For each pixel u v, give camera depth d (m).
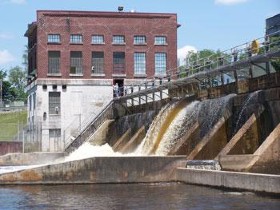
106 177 34.19
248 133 34.94
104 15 72.44
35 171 34.38
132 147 54.84
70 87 71.38
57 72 71.38
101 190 30.61
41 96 70.81
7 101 164.00
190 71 57.62
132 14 73.12
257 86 39.00
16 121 116.25
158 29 73.69
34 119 72.25
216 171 29.53
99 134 68.06
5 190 31.58
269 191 25.09
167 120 49.31
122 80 73.00
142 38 73.44
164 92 61.56
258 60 39.41
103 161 34.22
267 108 35.94
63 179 34.31
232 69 43.88
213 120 41.84
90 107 71.44
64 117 71.00
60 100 71.19
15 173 34.47
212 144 38.16
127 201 25.67
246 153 34.59
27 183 34.41
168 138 47.31
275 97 35.12
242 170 29.89
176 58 73.88
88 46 71.88
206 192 27.83
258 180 25.84
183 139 42.22
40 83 70.75
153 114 55.84
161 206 23.62
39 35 71.06
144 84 66.94
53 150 70.25
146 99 64.50
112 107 71.38
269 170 29.67
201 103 45.16
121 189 30.88
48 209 23.75
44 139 70.19
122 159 34.25
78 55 72.00
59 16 71.62
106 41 72.38
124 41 72.81
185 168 33.53
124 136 60.09
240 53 47.69
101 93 71.81
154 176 34.22
